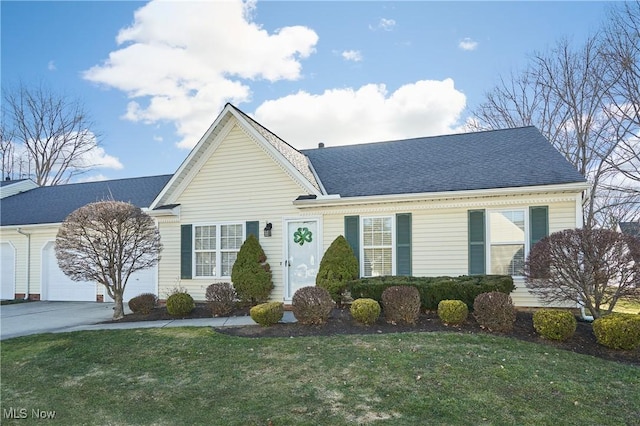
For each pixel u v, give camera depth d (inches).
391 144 613.6
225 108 518.9
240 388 232.4
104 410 216.1
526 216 423.2
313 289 367.2
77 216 425.1
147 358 294.8
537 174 430.0
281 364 264.4
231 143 534.0
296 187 503.5
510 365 250.1
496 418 186.9
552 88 904.3
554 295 338.6
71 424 202.1
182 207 549.3
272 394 221.0
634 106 753.0
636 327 280.7
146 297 476.1
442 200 450.6
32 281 684.1
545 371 242.4
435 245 452.1
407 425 180.7
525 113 984.9
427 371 241.9
